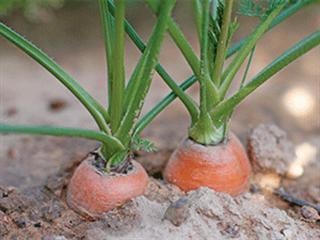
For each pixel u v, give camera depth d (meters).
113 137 0.34
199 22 0.34
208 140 0.36
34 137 0.51
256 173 0.42
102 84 0.62
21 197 0.38
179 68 0.64
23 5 0.67
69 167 0.41
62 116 0.56
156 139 0.50
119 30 0.32
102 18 0.34
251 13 0.35
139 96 0.33
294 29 0.69
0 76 0.62
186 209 0.33
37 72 0.63
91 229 0.34
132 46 0.68
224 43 0.34
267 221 0.35
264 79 0.34
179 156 0.37
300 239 0.35
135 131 0.35
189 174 0.36
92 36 0.69
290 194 0.42
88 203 0.35
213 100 0.35
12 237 0.35
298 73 0.63
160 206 0.35
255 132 0.43
